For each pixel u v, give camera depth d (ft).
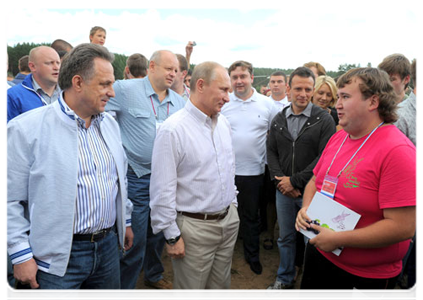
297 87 7.89
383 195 4.16
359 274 4.63
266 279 9.45
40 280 4.31
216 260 6.21
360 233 4.27
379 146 4.32
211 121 5.82
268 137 8.99
